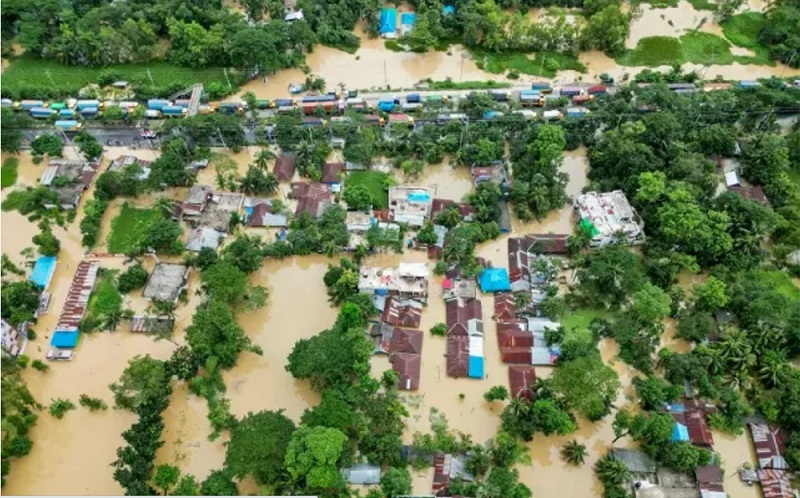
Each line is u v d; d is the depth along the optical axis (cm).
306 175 10750
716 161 11144
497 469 7150
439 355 8612
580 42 13425
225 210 10106
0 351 8238
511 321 8838
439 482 7250
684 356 8119
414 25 13550
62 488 7456
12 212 10425
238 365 8512
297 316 9056
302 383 8350
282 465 7012
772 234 9925
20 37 12750
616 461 7288
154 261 9581
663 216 9381
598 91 12306
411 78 12925
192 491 6956
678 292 8894
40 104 11969
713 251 9194
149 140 11438
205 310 8375
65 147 11412
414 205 10188
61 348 8569
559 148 10312
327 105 11956
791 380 7856
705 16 14562
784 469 7444
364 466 7388
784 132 11706
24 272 9456
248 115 12000
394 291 9094
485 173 10706
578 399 7362
